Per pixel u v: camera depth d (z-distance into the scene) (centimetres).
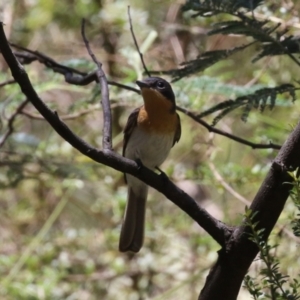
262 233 491
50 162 1268
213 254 1305
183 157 1427
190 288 1332
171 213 1477
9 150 1257
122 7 1453
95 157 528
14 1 1491
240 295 1103
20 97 1095
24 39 1555
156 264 1353
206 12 619
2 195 1580
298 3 1024
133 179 895
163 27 1409
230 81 1293
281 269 993
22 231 1552
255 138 1142
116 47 1502
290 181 485
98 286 1359
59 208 1277
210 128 762
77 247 1416
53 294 1258
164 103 883
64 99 1483
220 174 1149
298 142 485
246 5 614
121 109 1507
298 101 1178
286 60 1236
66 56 1518
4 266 1300
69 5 1540
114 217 1443
